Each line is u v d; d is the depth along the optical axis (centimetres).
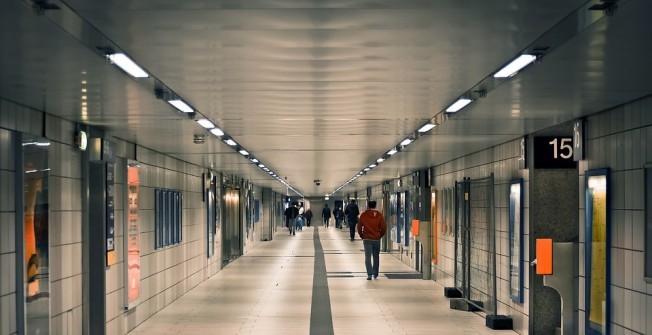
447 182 1551
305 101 696
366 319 1099
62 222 755
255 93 644
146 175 1141
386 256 2508
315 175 2345
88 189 833
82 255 819
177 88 614
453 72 548
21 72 525
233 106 727
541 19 394
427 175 1806
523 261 976
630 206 664
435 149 1241
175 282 1351
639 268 643
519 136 995
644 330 631
